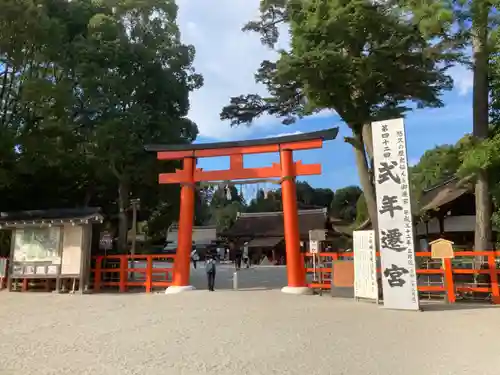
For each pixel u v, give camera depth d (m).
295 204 15.23
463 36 14.08
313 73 14.88
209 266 15.73
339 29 14.45
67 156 20.41
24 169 18.12
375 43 15.17
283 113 20.58
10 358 6.01
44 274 15.53
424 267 16.95
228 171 15.84
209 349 6.52
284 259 44.28
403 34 14.64
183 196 16.05
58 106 17.92
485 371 5.30
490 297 13.21
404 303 10.90
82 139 21.83
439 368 5.44
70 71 22.92
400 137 11.80
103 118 21.91
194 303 12.05
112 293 15.76
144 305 11.84
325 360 5.84
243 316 9.71
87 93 21.33
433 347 6.62
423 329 8.15
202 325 8.60
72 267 15.49
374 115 16.81
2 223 15.80
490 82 14.70
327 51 14.02
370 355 6.11
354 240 13.19
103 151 20.78
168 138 22.70
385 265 11.35
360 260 12.90
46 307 11.59
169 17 24.78
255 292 14.88
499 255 12.32
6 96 19.52
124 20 24.06
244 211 65.94
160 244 48.28
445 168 14.77
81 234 15.73
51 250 15.71
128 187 23.41
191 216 15.92
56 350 6.50
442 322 8.95
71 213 16.14
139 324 8.80
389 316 9.78
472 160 11.81
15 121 19.16
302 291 14.42
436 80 16.47
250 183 15.92
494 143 11.59
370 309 10.92
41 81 17.42
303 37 15.19
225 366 5.55
